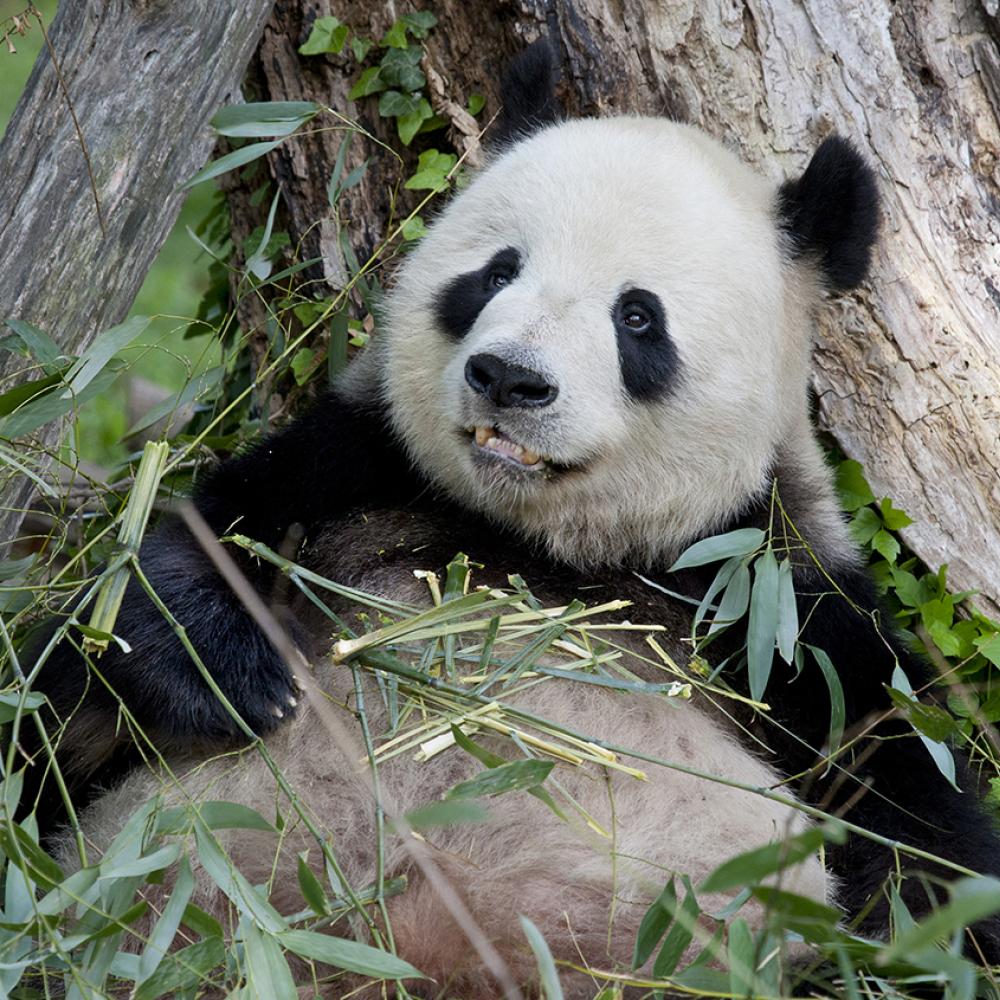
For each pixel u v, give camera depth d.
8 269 7.57
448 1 9.22
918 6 8.70
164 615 6.60
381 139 9.47
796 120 8.66
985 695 8.17
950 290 8.48
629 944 6.36
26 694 5.80
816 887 6.65
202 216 17.83
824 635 7.32
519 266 7.00
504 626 6.73
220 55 8.12
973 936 6.54
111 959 5.41
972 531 8.28
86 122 7.79
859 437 8.48
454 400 6.77
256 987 5.21
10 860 5.48
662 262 6.87
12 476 7.47
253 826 5.66
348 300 9.27
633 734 6.79
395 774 6.52
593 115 8.95
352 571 7.40
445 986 6.05
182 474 9.64
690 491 7.23
